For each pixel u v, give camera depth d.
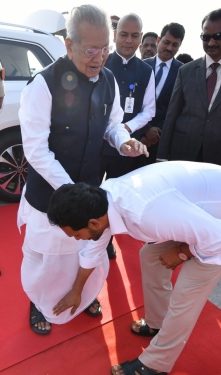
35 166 1.68
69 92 1.63
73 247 1.84
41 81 1.59
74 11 1.52
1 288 2.33
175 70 3.23
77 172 1.83
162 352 1.64
